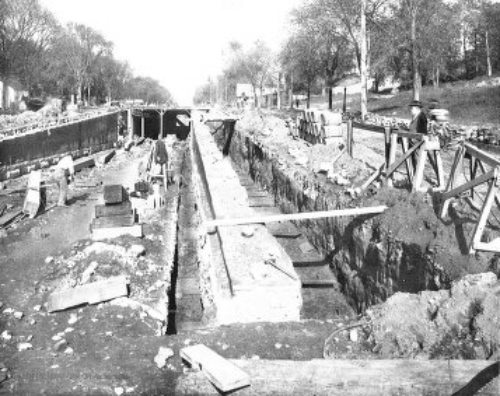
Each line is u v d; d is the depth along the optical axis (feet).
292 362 19.40
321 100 205.46
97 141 122.11
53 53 180.14
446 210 30.60
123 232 40.47
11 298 30.66
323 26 106.22
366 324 23.91
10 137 79.25
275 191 67.77
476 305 21.66
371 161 53.11
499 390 16.90
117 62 266.98
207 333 24.16
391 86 223.30
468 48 211.61
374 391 18.06
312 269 44.27
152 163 70.08
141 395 18.58
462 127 66.28
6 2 135.44
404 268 31.07
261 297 28.60
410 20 95.09
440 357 20.51
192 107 164.86
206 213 46.60
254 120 109.29
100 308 28.40
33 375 20.20
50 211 54.80
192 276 39.96
